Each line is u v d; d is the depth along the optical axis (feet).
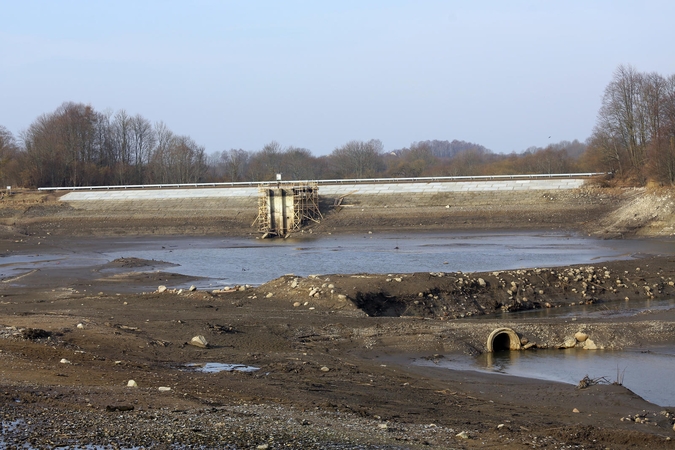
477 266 168.66
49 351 68.80
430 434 45.21
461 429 47.62
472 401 59.77
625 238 217.97
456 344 82.64
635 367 73.87
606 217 247.50
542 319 100.42
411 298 111.04
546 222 256.52
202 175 480.64
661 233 216.54
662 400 62.13
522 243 219.00
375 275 121.80
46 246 249.34
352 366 72.64
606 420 54.39
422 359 78.23
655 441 45.78
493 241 227.20
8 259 207.41
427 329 88.48
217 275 167.02
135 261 188.96
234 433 41.63
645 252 182.91
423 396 60.54
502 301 114.11
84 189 356.38
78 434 39.63
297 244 244.63
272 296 115.03
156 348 78.43
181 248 241.35
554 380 68.95
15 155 435.53
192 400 51.21
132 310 106.22
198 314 101.30
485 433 46.70
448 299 112.06
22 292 138.31
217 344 82.33
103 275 166.30
